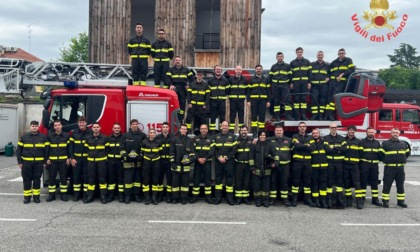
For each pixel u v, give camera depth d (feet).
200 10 73.00
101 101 32.40
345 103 35.53
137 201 31.35
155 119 32.91
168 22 62.18
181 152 30.48
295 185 31.09
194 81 36.24
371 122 58.29
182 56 62.18
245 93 37.01
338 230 24.23
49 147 30.81
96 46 61.93
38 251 19.33
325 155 30.91
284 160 30.63
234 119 37.14
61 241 20.93
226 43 61.77
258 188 30.78
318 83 36.94
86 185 30.96
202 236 22.39
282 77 36.58
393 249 20.74
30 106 71.41
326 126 35.42
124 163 30.68
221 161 30.63
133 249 19.88
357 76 36.60
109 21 61.87
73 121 32.30
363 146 31.55
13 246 20.02
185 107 37.81
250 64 61.87
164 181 32.30
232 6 61.72
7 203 30.22
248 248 20.45
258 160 30.55
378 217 27.89
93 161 30.45
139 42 38.96
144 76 39.22
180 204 30.91
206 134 31.30
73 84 32.14
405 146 31.65
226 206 30.55
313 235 23.03
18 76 42.06
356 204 32.04
